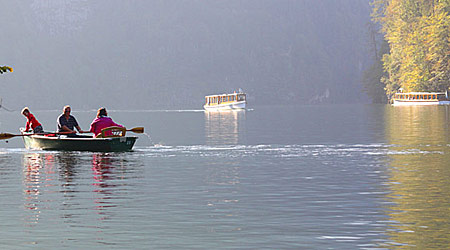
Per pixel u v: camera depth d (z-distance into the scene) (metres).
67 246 10.73
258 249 10.44
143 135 41.91
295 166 21.78
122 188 16.89
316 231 11.58
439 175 18.66
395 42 136.00
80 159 25.00
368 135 38.38
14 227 12.11
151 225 12.23
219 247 10.59
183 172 20.31
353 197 15.05
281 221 12.46
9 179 18.86
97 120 29.31
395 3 139.25
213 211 13.54
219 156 25.94
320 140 34.81
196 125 58.34
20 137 41.53
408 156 24.72
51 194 15.92
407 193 15.46
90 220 12.70
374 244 10.60
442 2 123.06
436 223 12.04
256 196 15.41
